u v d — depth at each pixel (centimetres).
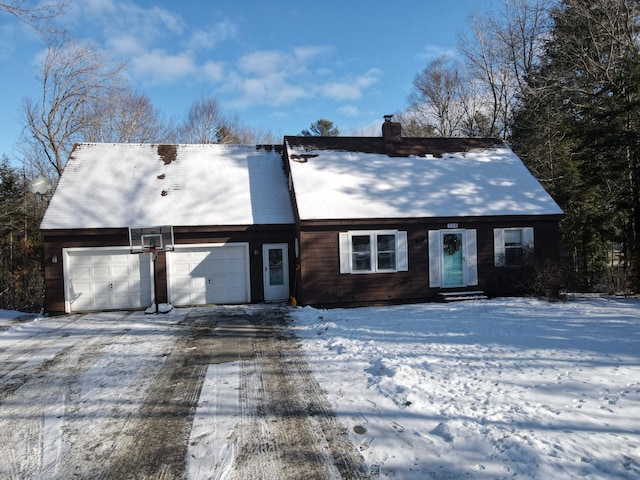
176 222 1480
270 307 1423
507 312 1150
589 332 873
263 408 574
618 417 476
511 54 2922
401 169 1723
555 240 1605
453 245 1541
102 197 1543
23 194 2680
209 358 822
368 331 984
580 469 384
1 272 2483
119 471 431
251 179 1723
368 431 492
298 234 1482
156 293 1373
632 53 1803
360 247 1482
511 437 446
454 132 3803
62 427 539
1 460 462
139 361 815
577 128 1842
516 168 1812
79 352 897
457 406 535
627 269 1947
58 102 2802
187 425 531
